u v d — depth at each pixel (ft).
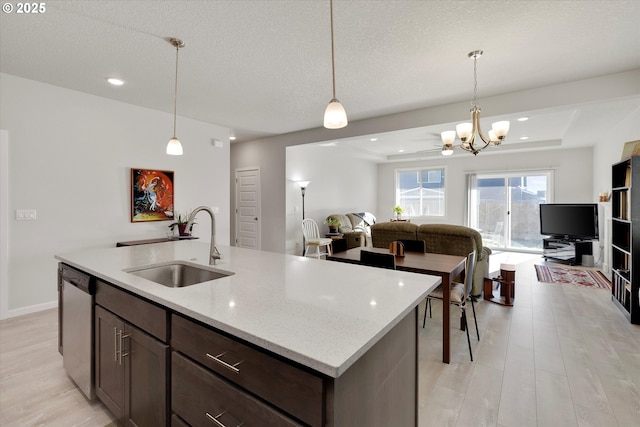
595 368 7.43
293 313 3.63
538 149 22.74
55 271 11.38
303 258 7.09
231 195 22.68
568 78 10.51
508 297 12.06
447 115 13.32
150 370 4.45
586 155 21.89
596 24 7.33
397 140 21.94
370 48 8.52
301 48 8.54
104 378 5.57
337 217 24.30
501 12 6.89
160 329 4.28
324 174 24.54
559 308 11.69
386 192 31.30
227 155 17.60
